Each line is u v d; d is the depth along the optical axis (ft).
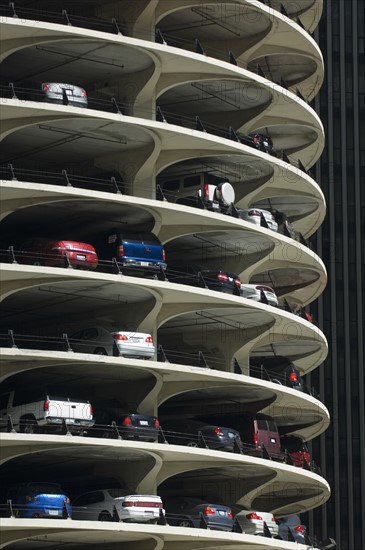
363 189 497.87
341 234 494.59
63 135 239.71
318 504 286.46
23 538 216.74
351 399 481.87
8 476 251.39
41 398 221.05
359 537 469.57
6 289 227.20
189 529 226.79
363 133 501.56
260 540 239.30
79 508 224.53
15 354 221.66
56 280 227.20
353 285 490.90
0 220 235.61
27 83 247.70
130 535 224.12
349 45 506.89
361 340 486.79
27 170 243.19
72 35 233.14
